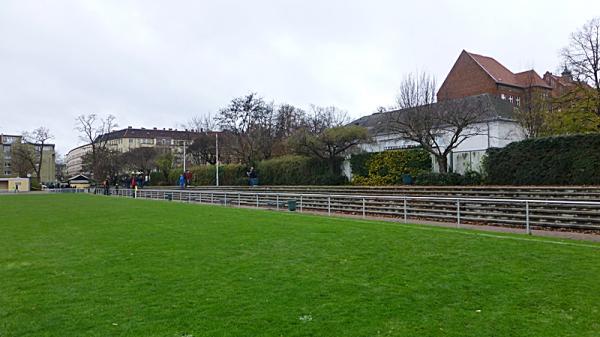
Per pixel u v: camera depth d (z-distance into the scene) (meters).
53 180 128.12
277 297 6.94
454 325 5.77
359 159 32.94
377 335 5.45
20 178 89.94
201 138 64.12
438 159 27.80
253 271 8.59
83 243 12.10
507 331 5.57
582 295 6.86
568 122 28.36
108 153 78.88
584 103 28.00
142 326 5.73
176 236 12.95
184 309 6.39
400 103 31.03
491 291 7.16
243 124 53.03
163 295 7.07
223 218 17.92
